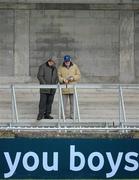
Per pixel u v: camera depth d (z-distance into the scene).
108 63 69.81
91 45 69.94
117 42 69.94
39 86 38.44
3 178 28.19
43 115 42.03
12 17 69.50
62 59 69.75
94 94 52.84
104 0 69.56
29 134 32.69
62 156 28.31
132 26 69.81
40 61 69.50
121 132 32.94
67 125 36.72
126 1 69.56
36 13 69.44
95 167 28.38
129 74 69.81
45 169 28.31
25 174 28.22
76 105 38.12
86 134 32.88
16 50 69.31
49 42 69.62
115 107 49.31
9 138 28.25
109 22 70.00
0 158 28.12
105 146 28.34
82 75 69.75
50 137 29.62
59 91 38.41
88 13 69.81
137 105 49.75
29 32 69.56
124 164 28.39
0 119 42.78
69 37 69.81
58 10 69.56
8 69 69.25
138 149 28.41
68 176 28.33
